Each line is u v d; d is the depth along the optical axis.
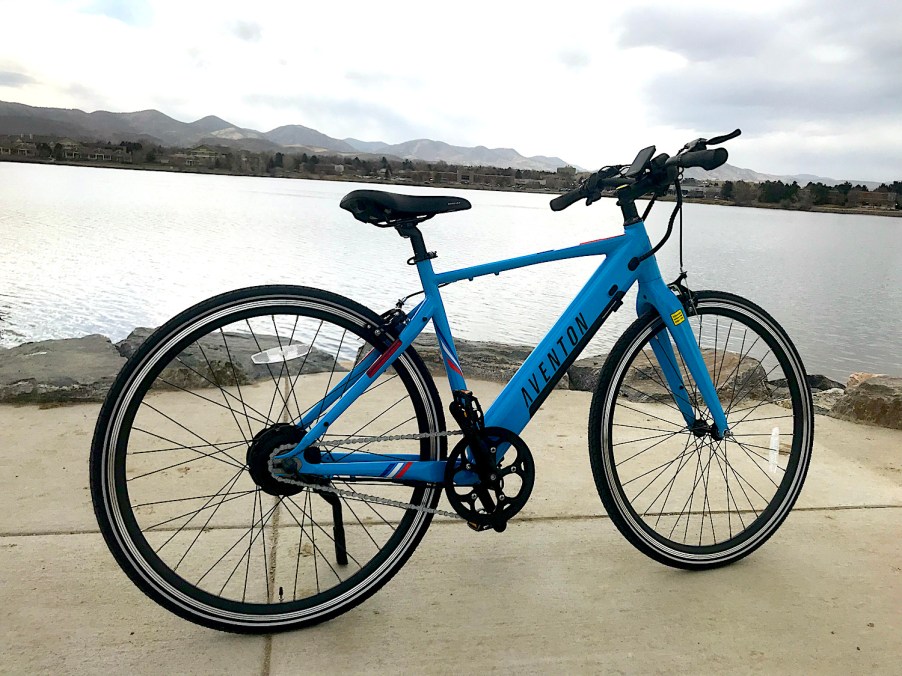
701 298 2.11
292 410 3.28
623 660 1.69
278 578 1.98
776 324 2.19
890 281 16.20
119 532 1.59
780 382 3.85
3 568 1.97
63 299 9.55
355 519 2.35
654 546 2.05
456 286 11.02
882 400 3.45
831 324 10.73
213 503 2.41
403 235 1.79
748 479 2.77
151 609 1.83
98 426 1.56
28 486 2.45
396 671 1.63
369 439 1.80
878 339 9.80
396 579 2.02
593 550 2.21
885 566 2.16
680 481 2.74
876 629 1.84
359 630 1.78
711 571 2.11
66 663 1.62
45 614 1.78
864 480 2.79
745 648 1.75
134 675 1.59
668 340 2.14
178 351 1.63
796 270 17.45
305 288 1.71
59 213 22.48
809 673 1.67
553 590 1.98
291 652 1.69
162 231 18.70
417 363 1.83
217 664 1.64
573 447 3.04
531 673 1.64
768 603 1.95
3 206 24.14
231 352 3.94
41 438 2.86
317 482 1.75
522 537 2.28
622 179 1.97
